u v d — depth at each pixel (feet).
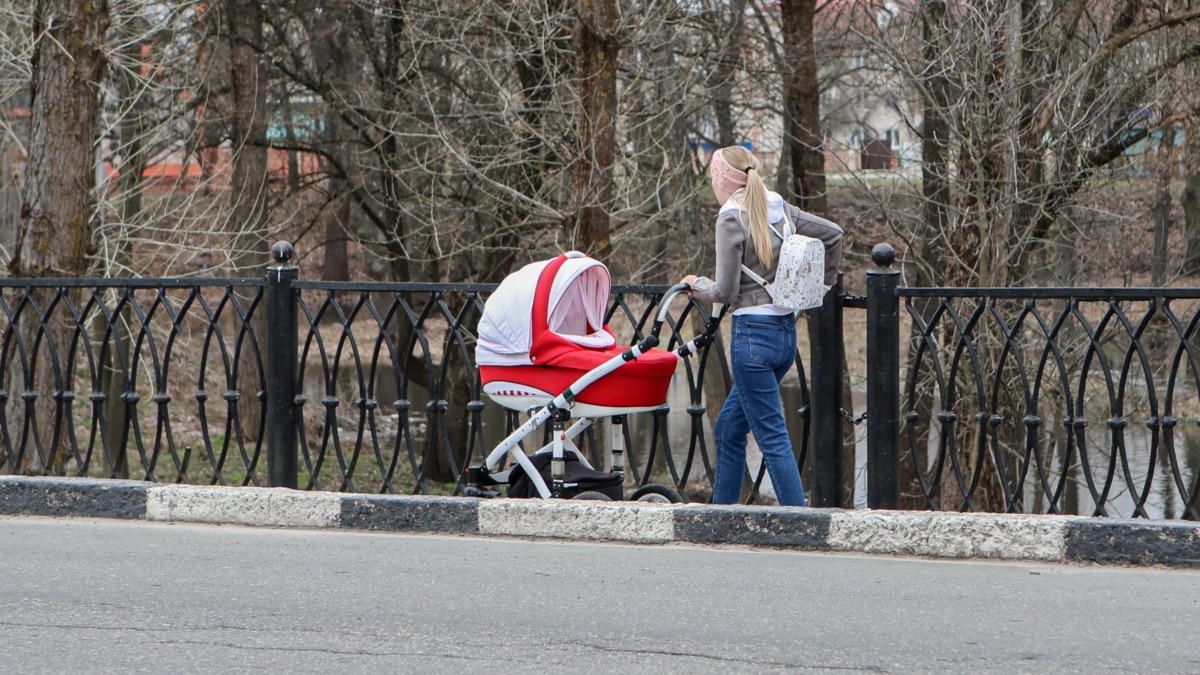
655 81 135.44
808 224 50.08
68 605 37.11
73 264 102.01
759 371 48.55
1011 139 106.93
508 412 64.64
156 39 142.72
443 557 43.73
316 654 32.32
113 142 140.15
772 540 45.57
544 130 131.34
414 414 206.49
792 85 148.87
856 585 39.45
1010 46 108.27
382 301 206.49
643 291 53.62
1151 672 30.78
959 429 117.29
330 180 176.65
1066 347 112.68
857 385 135.54
